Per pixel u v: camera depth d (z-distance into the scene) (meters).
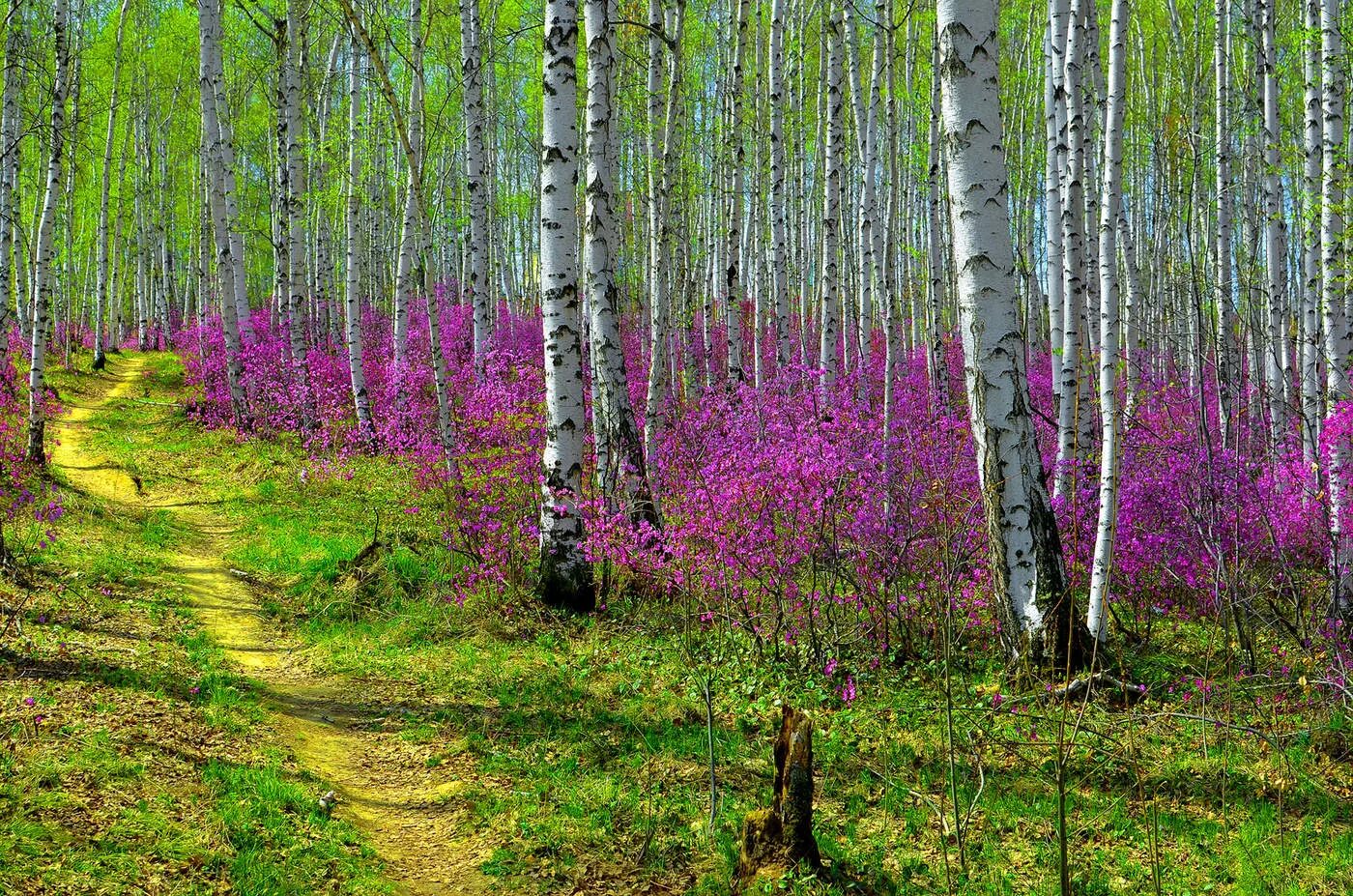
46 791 4.16
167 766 4.76
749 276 23.42
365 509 12.16
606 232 8.50
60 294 32.81
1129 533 7.83
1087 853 4.46
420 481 11.30
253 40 26.80
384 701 6.56
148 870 3.80
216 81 18.75
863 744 5.68
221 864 4.00
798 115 20.03
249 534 11.13
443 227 29.73
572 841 4.59
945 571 6.04
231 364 17.31
